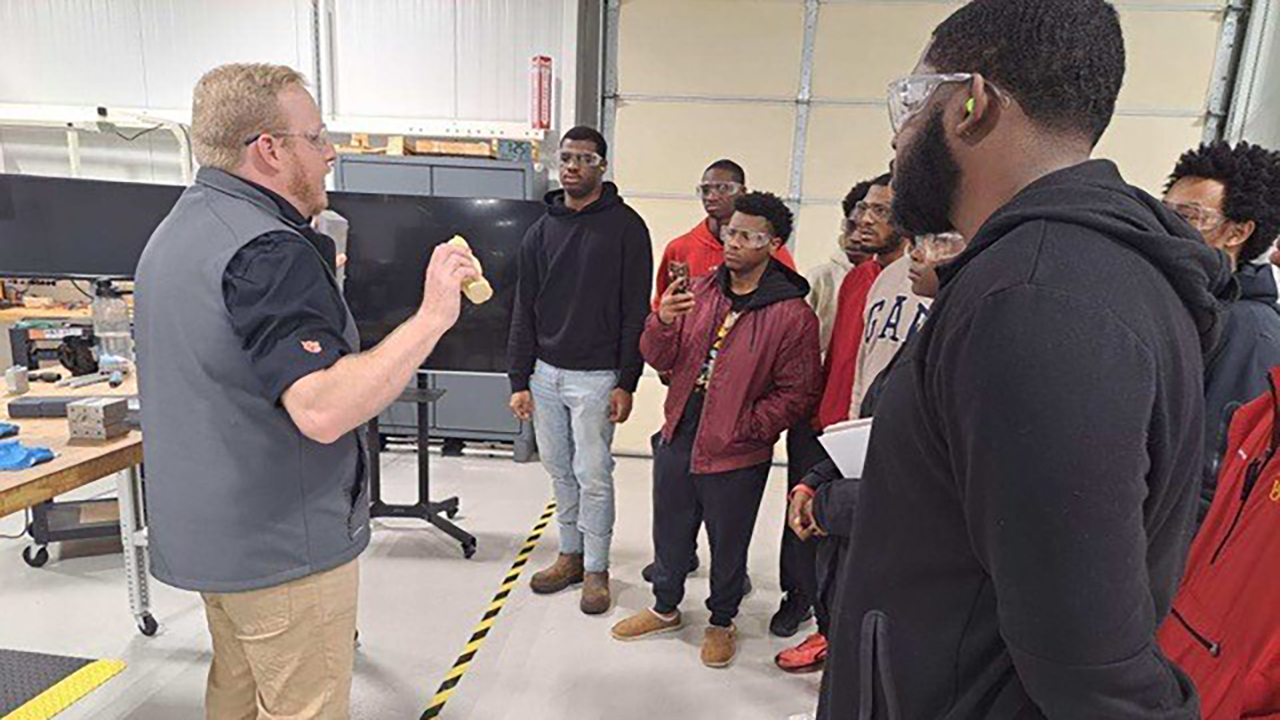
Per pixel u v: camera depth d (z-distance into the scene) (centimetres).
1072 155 63
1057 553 52
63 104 469
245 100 121
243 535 124
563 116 454
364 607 260
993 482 54
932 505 65
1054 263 55
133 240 314
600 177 242
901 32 410
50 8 459
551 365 250
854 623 75
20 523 318
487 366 321
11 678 201
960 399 57
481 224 309
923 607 68
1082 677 53
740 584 226
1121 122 407
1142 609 54
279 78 125
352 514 136
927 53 70
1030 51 61
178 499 124
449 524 310
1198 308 61
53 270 306
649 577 283
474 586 277
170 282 119
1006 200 65
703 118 429
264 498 124
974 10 66
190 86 463
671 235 444
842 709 78
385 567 291
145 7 456
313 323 115
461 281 123
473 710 207
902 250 202
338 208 303
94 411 167
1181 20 393
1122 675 53
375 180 412
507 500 365
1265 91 387
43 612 249
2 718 186
